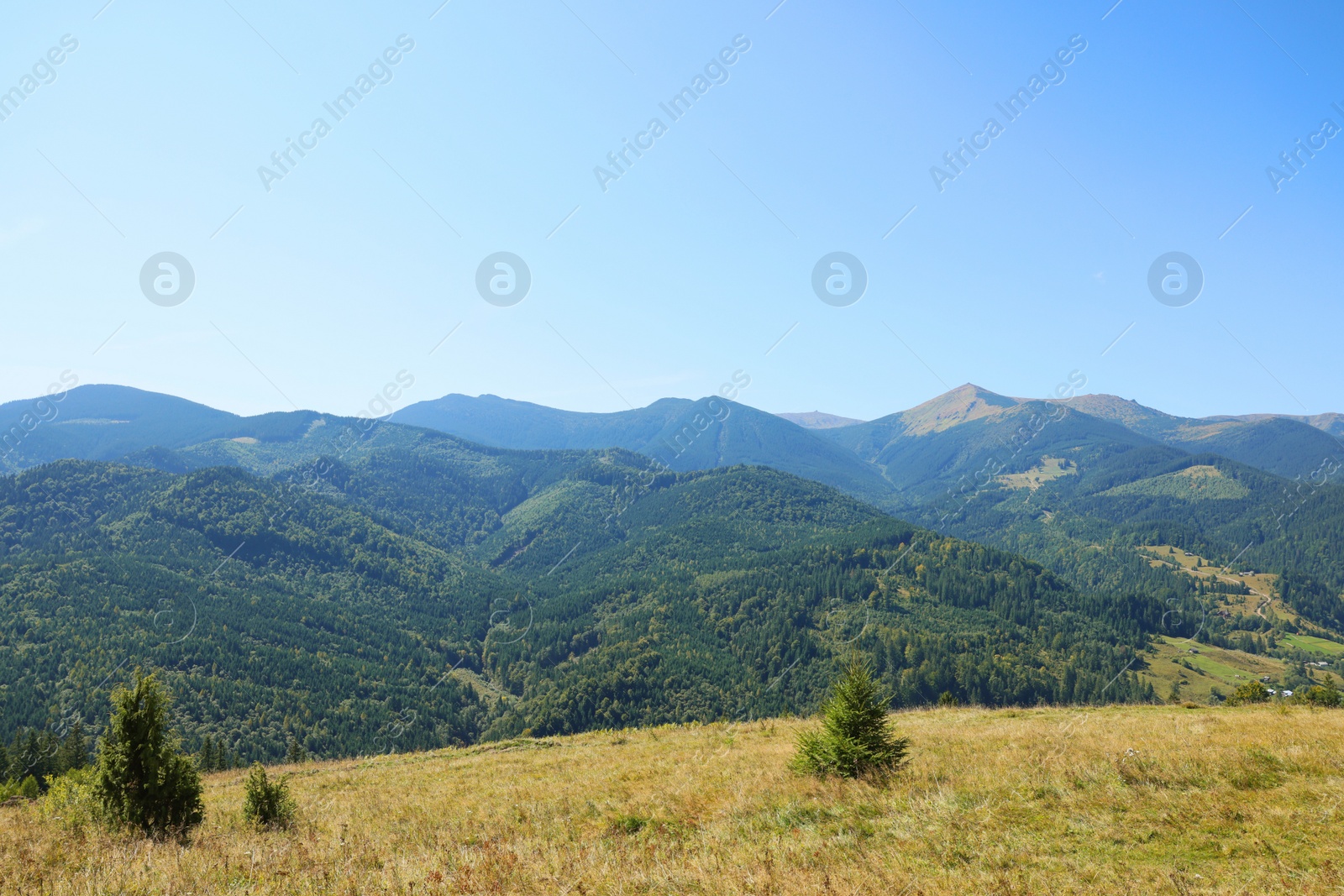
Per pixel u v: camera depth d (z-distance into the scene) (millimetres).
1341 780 12852
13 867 12016
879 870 10336
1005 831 11789
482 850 12797
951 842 11414
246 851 13109
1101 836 11227
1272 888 8883
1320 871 9227
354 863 12352
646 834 13906
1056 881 9562
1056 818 12227
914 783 15555
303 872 11461
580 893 10000
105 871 11430
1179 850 10445
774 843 12156
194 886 10680
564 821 15672
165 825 15297
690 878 10258
